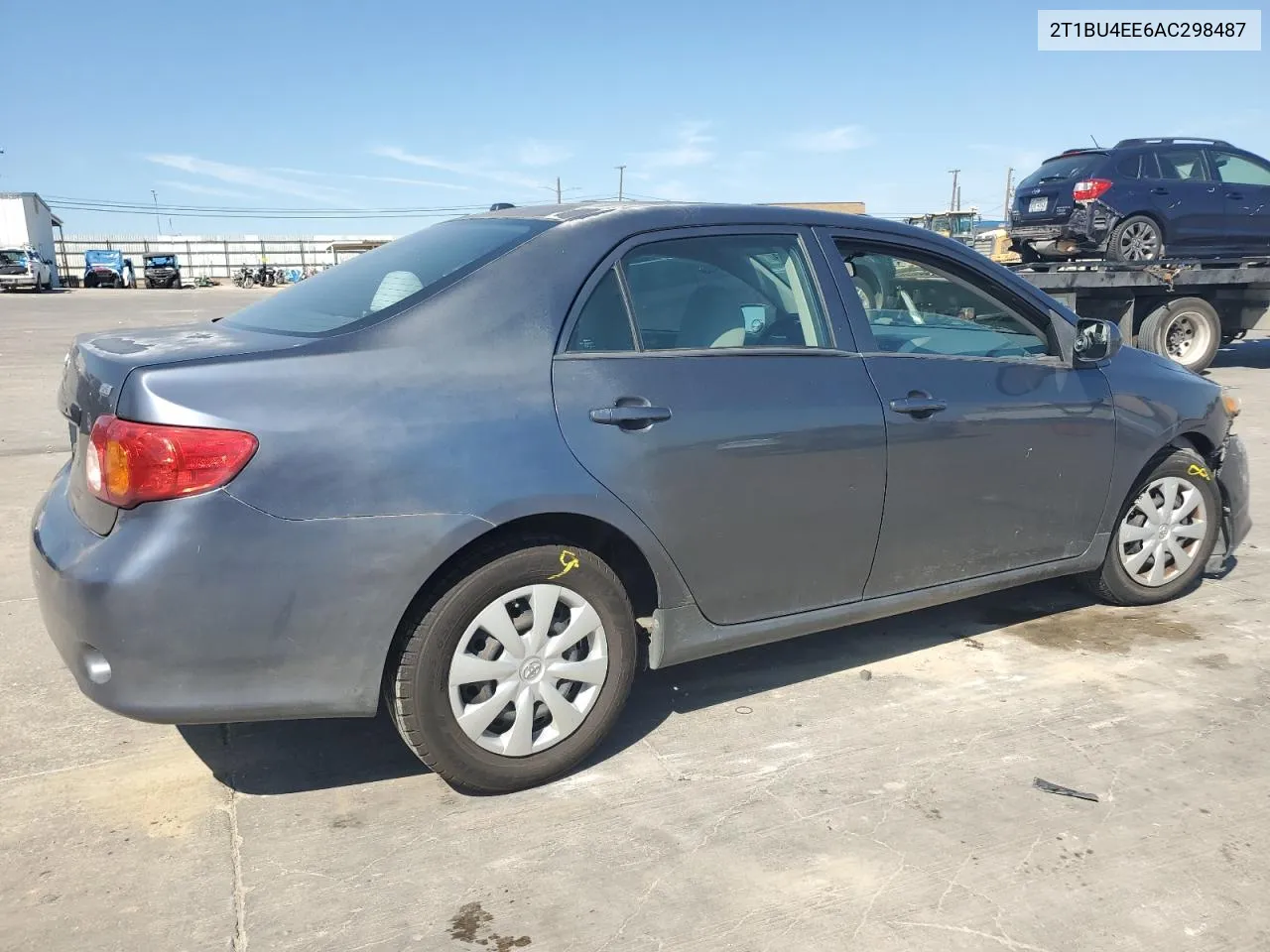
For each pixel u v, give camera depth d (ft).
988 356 12.44
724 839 9.00
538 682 9.60
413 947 7.59
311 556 8.34
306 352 8.61
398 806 9.52
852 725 11.21
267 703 8.52
